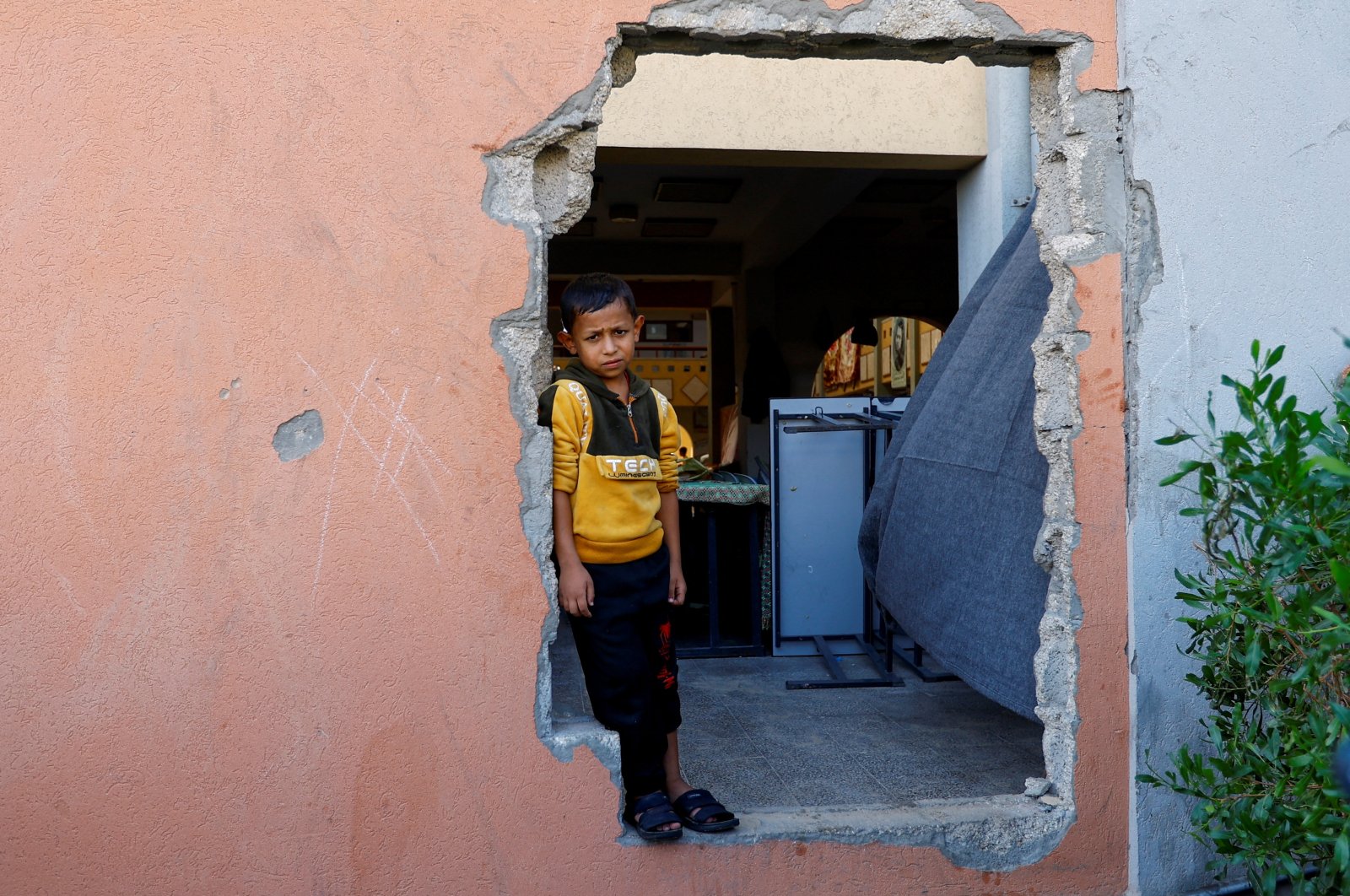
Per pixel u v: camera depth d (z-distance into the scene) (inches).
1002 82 216.5
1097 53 109.9
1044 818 110.1
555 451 102.5
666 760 111.1
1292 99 114.0
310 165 97.1
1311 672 83.7
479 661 99.9
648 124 216.2
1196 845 112.3
